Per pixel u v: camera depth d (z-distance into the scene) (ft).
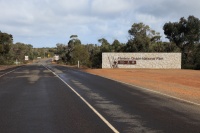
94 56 214.28
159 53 168.04
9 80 90.53
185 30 225.56
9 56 291.17
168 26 230.07
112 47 222.69
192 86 77.20
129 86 73.31
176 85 77.77
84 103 46.14
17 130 28.84
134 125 31.30
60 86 72.38
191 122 32.91
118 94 57.67
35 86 72.33
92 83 80.69
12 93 58.65
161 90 65.36
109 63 169.89
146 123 32.27
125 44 228.84
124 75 115.75
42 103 45.96
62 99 50.37
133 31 235.81
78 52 249.75
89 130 28.91
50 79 94.02
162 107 43.01
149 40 221.25
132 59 168.76
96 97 53.16
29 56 456.86
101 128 29.78
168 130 29.14
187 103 46.93
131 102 47.57
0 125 30.99
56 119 34.06
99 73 127.54
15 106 43.11
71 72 134.21
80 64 238.89
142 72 135.85
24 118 34.58
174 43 218.18
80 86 72.54
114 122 32.65
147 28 235.20
